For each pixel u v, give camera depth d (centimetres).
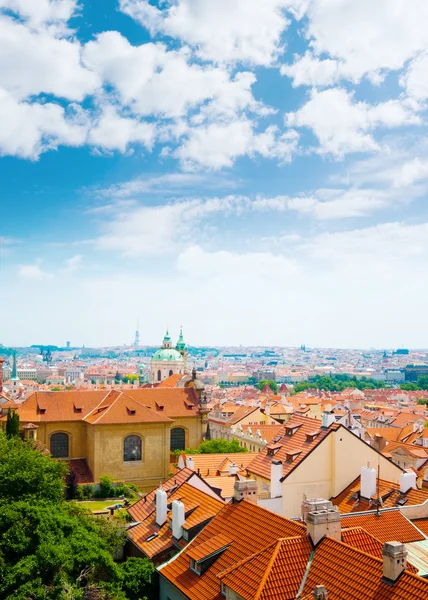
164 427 12562
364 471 6844
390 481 7419
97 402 13125
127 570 5594
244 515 5253
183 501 6469
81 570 5284
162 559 5838
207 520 5728
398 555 3891
